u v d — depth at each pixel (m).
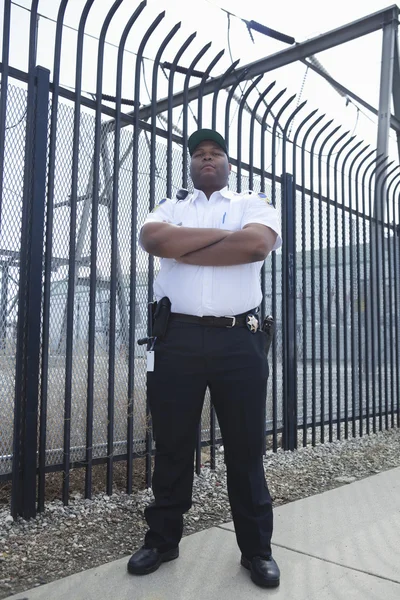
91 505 2.94
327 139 4.78
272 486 3.54
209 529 2.72
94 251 3.03
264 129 4.27
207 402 3.85
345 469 4.04
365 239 5.29
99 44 3.11
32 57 2.81
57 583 2.12
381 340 6.03
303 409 4.60
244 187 4.30
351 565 2.36
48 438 2.94
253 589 2.12
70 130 3.05
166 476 2.29
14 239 2.77
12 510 2.67
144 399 3.32
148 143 3.48
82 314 3.09
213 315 2.22
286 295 4.52
